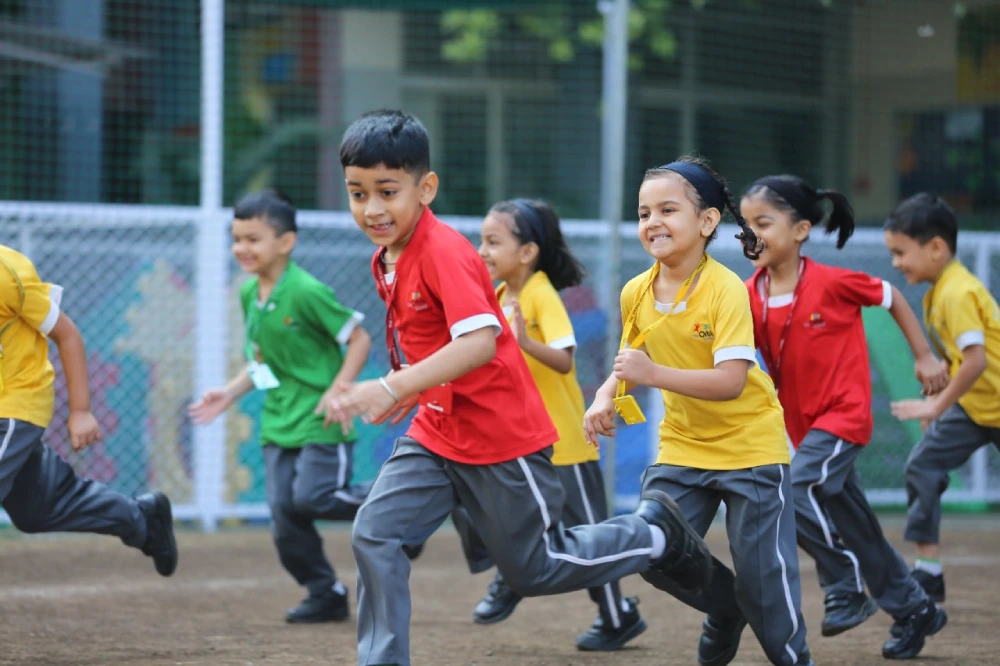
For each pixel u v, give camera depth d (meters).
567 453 15.28
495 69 41.44
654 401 26.36
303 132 39.31
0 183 27.61
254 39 38.94
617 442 26.17
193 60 29.89
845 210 15.18
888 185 34.59
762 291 15.09
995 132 34.12
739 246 27.05
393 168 10.46
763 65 35.59
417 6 31.17
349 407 9.96
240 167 38.62
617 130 23.41
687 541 11.79
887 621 17.03
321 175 39.53
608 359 23.39
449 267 10.56
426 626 16.80
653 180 11.95
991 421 17.36
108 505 14.47
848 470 14.61
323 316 16.44
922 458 17.69
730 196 12.38
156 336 24.83
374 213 10.52
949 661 14.30
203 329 24.70
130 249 24.64
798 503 14.17
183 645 14.97
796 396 14.88
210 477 25.09
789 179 14.90
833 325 14.68
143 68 29.69
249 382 17.27
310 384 16.67
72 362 13.91
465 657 14.54
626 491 26.16
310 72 39.69
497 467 11.03
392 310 11.28
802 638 12.22
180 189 30.39
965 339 16.41
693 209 11.87
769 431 12.14
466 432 11.04
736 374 11.44
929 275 17.12
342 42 40.16
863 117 34.50
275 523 16.70
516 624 16.98
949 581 20.62
